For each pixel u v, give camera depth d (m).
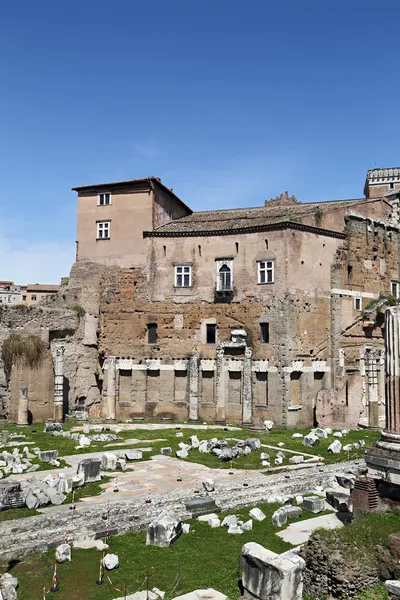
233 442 35.56
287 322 44.41
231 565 16.61
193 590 14.94
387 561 14.17
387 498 17.95
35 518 19.52
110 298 50.62
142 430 41.31
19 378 46.44
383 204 54.66
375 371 48.31
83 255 52.44
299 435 38.75
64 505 21.23
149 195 51.34
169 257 49.53
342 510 21.94
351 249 50.00
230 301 47.12
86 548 17.77
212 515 21.03
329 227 49.06
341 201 55.88
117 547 17.94
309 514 21.59
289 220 45.47
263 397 45.03
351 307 49.25
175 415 47.81
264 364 44.91
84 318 51.19
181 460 30.06
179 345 48.38
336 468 28.45
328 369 47.06
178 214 59.12
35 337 47.38
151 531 18.25
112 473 26.75
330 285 48.06
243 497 23.12
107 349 49.97
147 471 27.23
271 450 33.12
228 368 46.38
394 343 18.34
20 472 26.52
